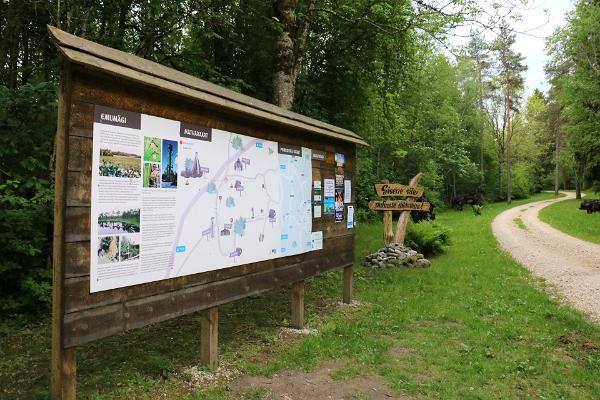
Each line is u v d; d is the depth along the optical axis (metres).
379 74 13.88
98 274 3.14
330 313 6.70
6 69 7.81
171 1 8.10
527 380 4.42
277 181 5.25
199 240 4.05
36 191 6.22
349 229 7.14
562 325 6.29
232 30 10.88
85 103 3.05
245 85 9.86
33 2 7.10
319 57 13.37
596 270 10.82
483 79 49.97
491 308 7.08
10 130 6.01
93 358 4.64
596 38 23.91
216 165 4.25
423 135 36.47
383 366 4.67
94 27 8.27
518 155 55.34
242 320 6.21
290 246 5.51
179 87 3.68
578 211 29.73
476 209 32.34
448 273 10.05
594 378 4.46
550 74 28.92
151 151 3.55
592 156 27.05
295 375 4.39
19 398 3.71
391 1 12.05
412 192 12.53
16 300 6.01
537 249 14.42
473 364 4.75
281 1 9.82
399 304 7.29
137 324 3.45
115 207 3.26
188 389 3.96
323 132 5.94
